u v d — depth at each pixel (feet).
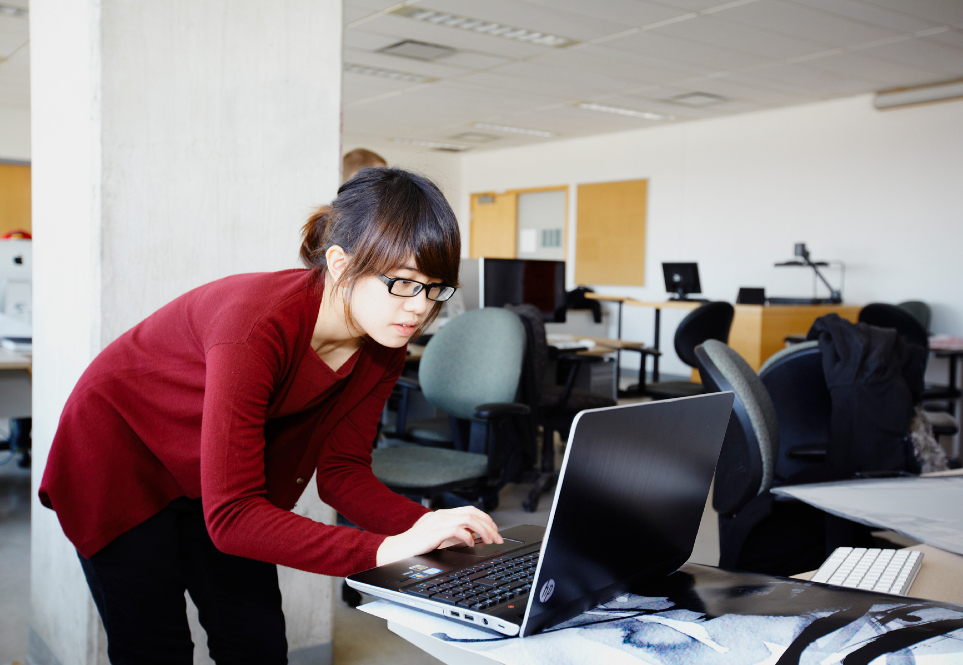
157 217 5.61
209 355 3.08
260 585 4.05
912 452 7.83
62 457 3.59
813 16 16.24
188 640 3.89
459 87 23.27
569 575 2.60
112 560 3.65
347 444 3.98
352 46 19.30
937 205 21.71
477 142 32.83
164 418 3.53
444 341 9.61
